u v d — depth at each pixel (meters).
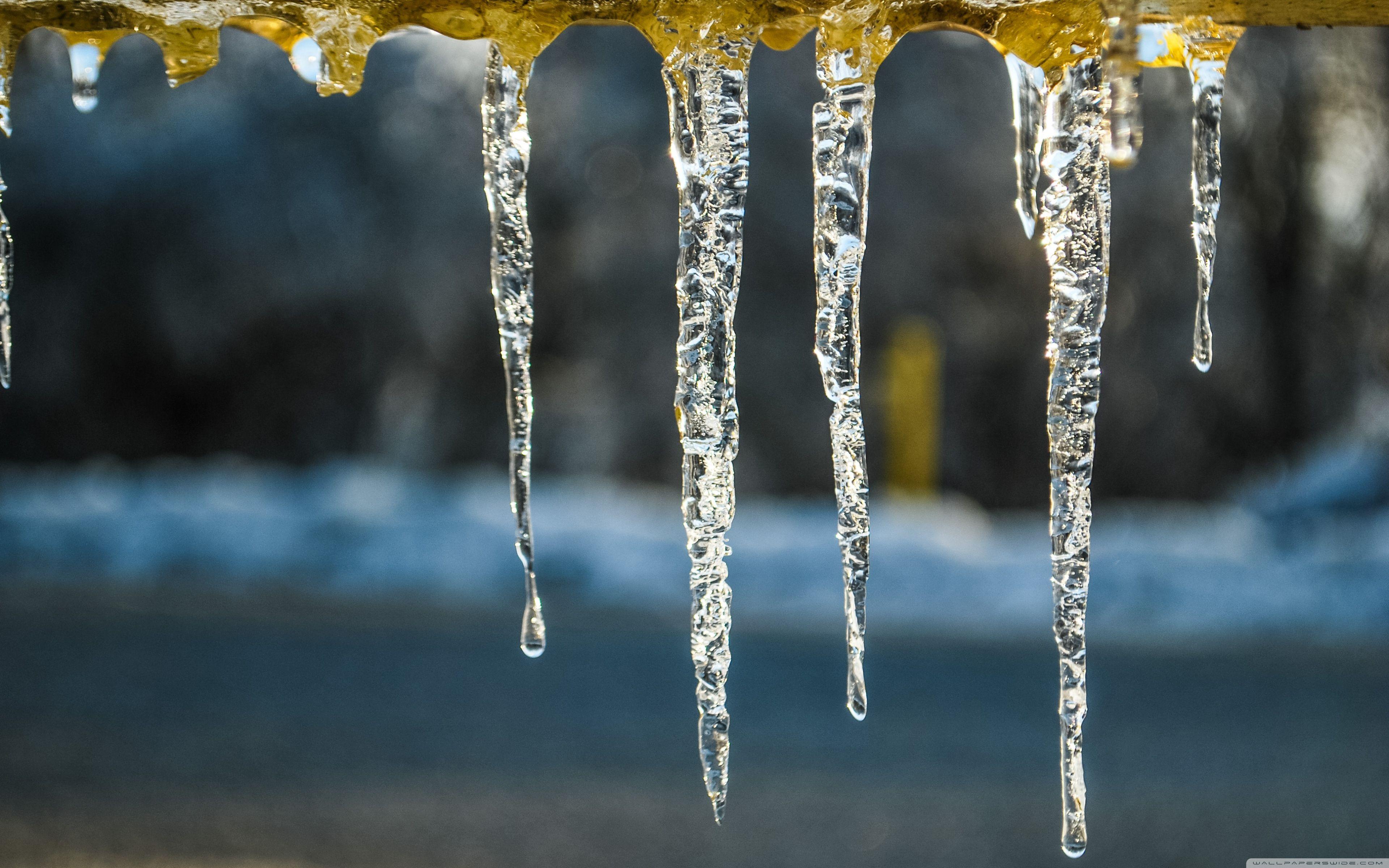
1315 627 7.73
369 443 16.03
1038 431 15.46
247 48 15.16
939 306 15.30
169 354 15.14
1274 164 13.62
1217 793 4.49
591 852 3.79
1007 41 1.49
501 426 15.82
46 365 14.84
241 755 4.71
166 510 9.55
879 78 15.20
